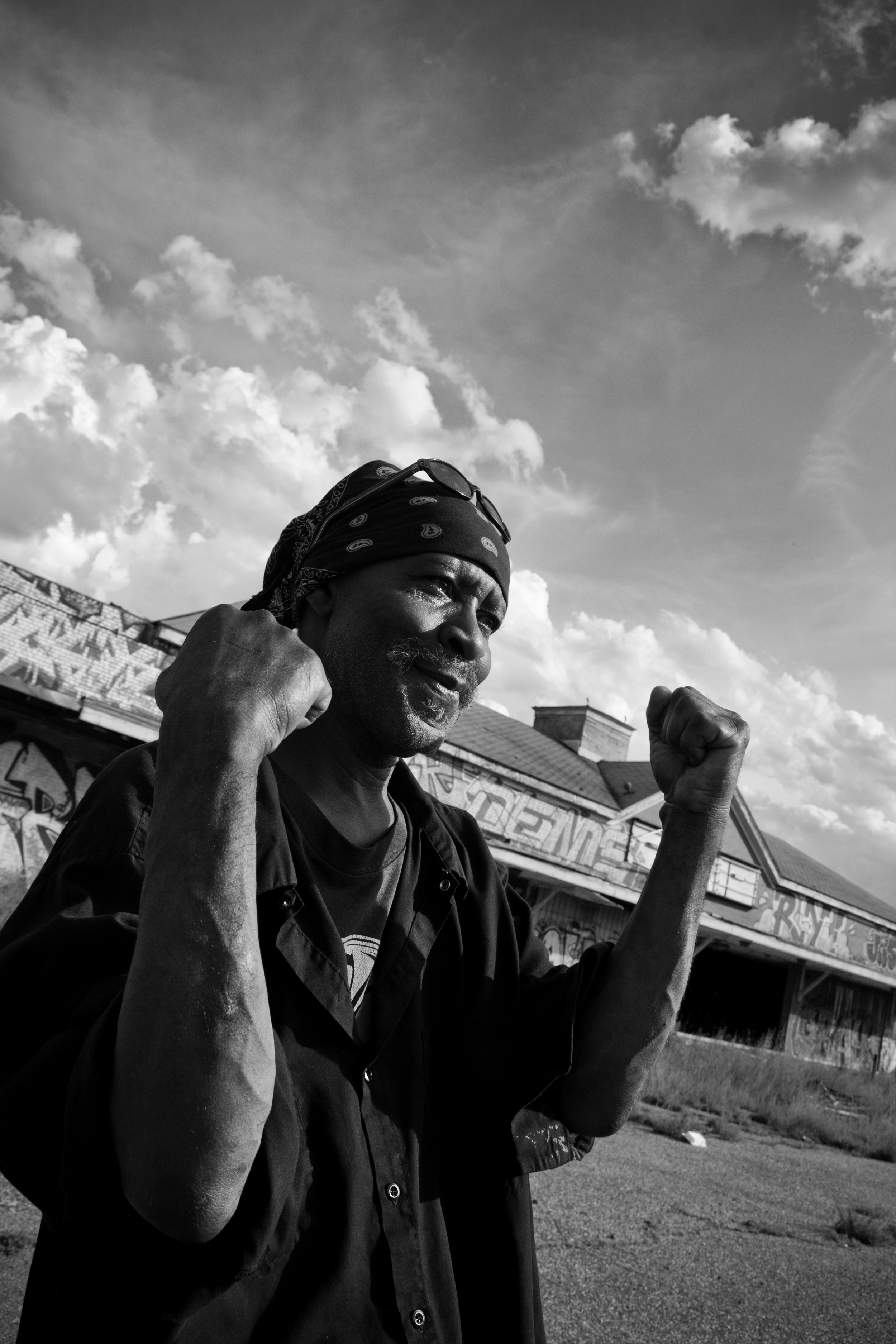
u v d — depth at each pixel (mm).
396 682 1000
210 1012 573
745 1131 10602
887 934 31391
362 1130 863
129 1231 592
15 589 14914
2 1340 2352
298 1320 752
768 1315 3705
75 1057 638
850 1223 5766
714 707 1123
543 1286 3629
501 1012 1077
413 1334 817
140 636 16031
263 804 910
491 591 1074
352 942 958
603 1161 6781
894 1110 14586
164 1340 611
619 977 1104
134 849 788
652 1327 3338
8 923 828
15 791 14695
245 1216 642
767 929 27578
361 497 1081
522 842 20797
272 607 1188
